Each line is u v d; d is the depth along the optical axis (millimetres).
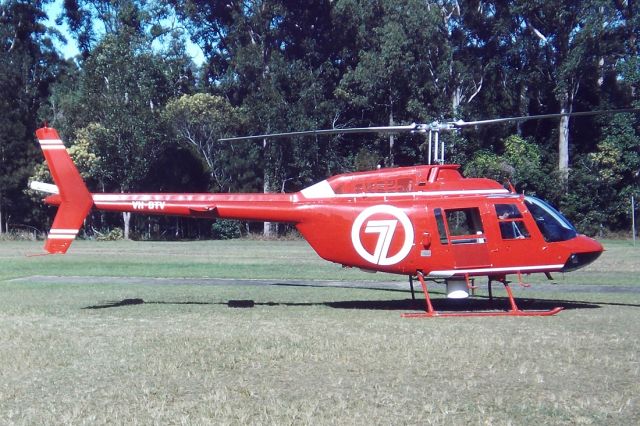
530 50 57406
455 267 15078
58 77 72812
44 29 72500
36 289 20438
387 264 15430
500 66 58938
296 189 61656
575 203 54312
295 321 14211
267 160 59781
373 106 59375
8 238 58781
